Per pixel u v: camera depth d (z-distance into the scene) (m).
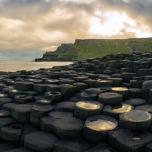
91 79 9.83
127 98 7.71
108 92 7.73
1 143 6.26
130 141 5.03
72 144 5.46
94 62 13.72
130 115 5.72
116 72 11.24
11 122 6.87
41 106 7.17
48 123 6.23
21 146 6.09
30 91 8.92
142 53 14.62
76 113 6.49
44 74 12.13
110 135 5.31
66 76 11.05
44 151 5.53
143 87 7.58
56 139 5.80
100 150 5.09
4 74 14.21
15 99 8.03
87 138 5.62
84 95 7.63
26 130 6.46
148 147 4.87
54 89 8.38
